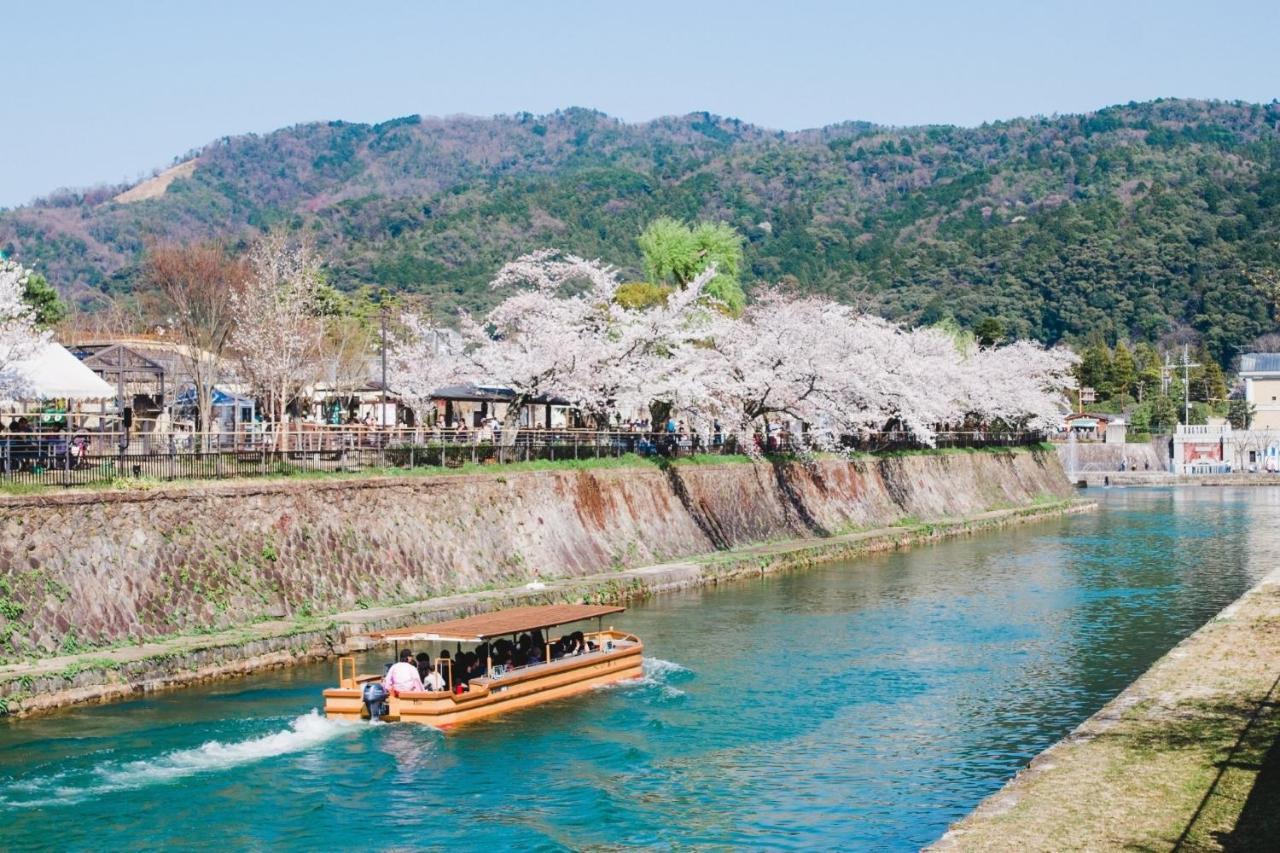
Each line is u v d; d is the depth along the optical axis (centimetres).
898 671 3447
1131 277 19200
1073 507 9300
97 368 4891
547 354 5278
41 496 3066
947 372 8900
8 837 2120
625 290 8788
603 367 5641
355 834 2175
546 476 4875
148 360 5091
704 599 4675
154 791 2344
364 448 4325
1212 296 18150
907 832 2212
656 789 2431
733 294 8081
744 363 6316
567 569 4728
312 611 3634
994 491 9112
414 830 2200
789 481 6569
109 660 2934
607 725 2873
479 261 19288
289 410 6188
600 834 2200
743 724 2900
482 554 4400
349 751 2609
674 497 5584
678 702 3086
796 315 6862
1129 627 4125
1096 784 1930
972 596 4800
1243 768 1992
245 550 3569
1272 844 1634
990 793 2417
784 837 2191
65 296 17775
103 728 2667
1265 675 2670
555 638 3659
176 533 3394
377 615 3634
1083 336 18625
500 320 5684
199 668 3084
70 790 2331
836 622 4194
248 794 2350
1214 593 4903
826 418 6725
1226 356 17488
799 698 3138
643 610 4416
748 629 4059
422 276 18000
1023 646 3803
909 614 4366
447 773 2506
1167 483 12594
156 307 7831
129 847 2094
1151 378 15250
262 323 5666
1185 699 2481
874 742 2759
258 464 3888
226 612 3412
